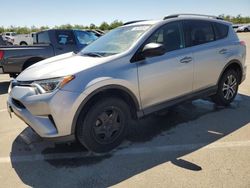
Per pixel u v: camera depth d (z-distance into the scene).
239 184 2.84
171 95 4.22
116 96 3.67
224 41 5.02
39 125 3.31
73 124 3.32
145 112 3.95
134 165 3.34
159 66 3.94
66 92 3.23
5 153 3.79
